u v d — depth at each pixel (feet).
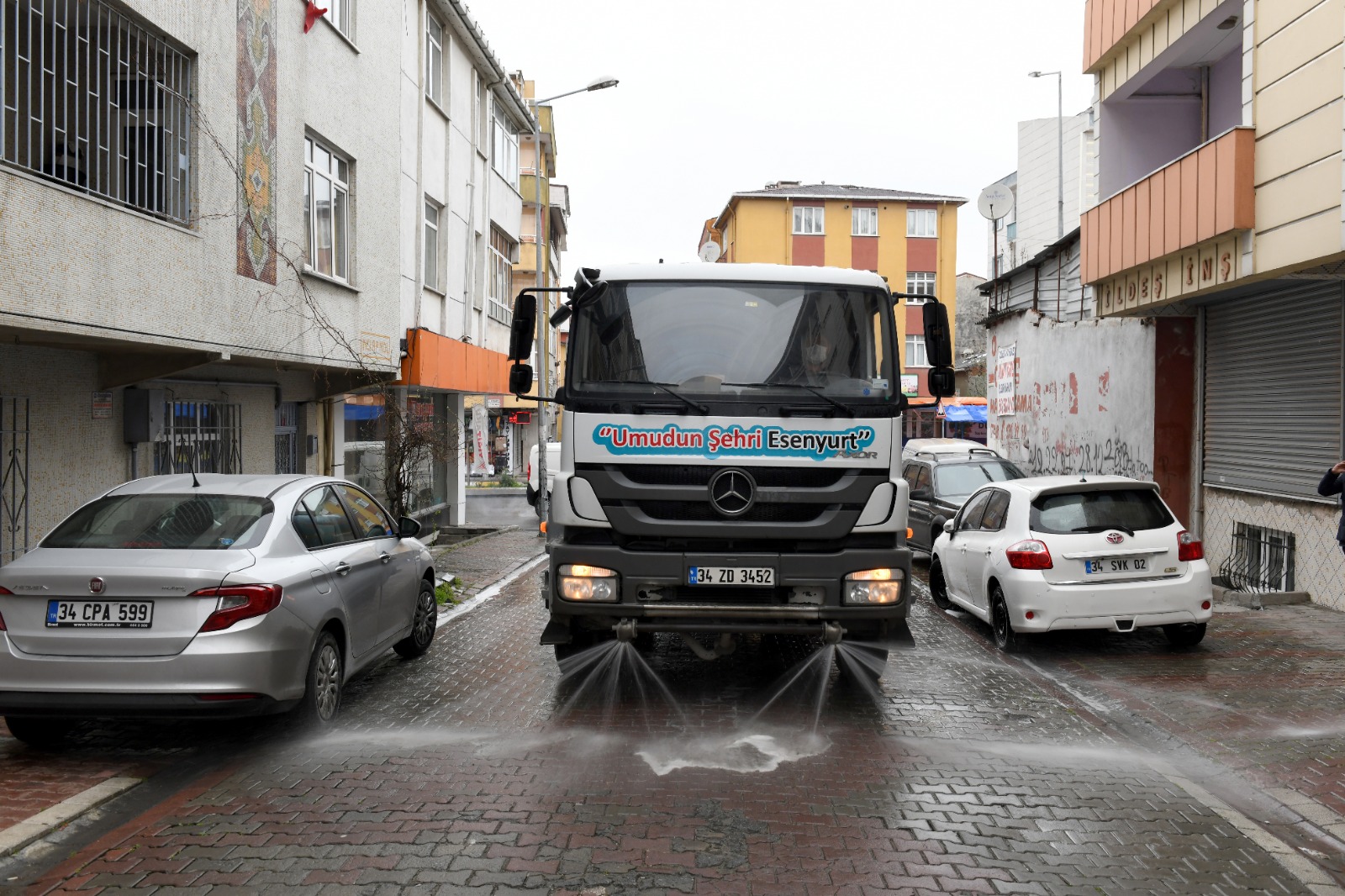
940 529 49.08
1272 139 33.47
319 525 23.35
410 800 17.21
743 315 23.39
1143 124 50.52
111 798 17.71
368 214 51.29
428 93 63.26
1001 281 73.10
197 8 33.04
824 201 175.42
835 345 23.31
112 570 18.69
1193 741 21.29
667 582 22.24
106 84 30.25
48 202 25.77
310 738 20.83
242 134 36.50
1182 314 48.73
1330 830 16.44
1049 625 28.91
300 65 42.42
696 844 15.30
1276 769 19.43
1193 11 41.47
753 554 22.25
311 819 16.31
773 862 14.67
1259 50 34.19
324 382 51.47
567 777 18.47
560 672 27.58
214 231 34.19
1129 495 30.48
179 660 18.44
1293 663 28.68
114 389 33.86
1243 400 44.75
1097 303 50.24
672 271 23.71
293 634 19.92
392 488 58.44
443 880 13.96
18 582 18.62
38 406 30.17
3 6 25.09
